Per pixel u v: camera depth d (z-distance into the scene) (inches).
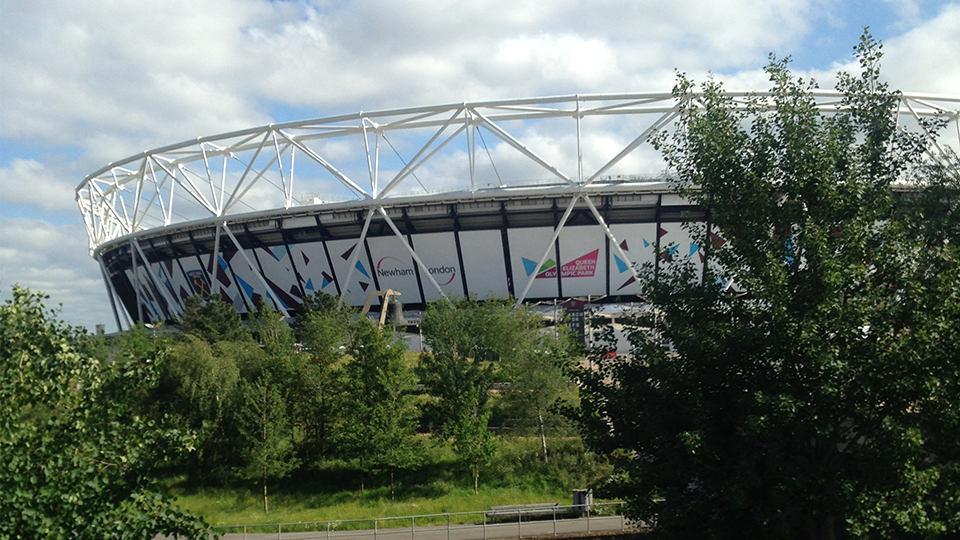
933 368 415.2
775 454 436.5
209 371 1294.3
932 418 421.4
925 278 433.1
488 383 1334.9
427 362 1376.7
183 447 417.7
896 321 426.9
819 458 453.1
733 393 479.5
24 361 388.8
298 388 1309.1
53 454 376.5
